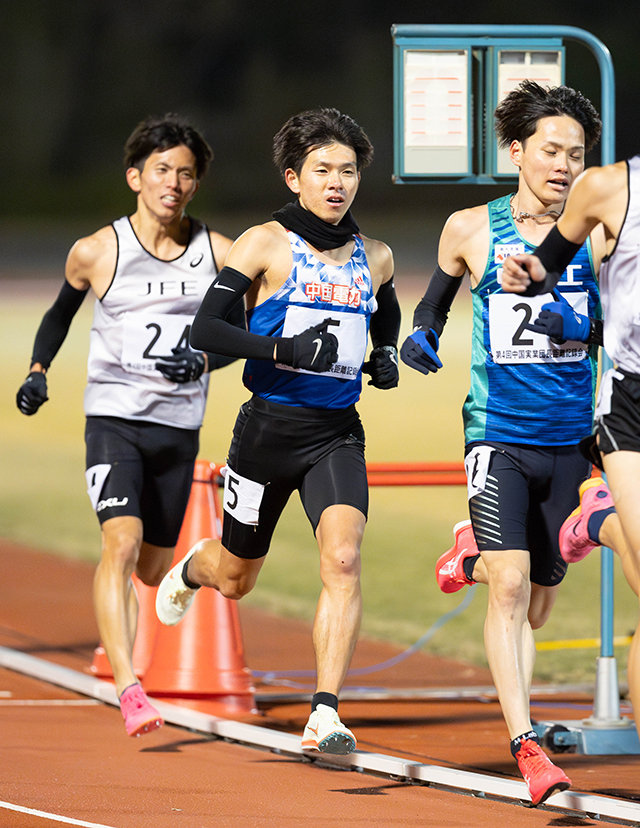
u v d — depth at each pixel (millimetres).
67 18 186250
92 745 18000
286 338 15469
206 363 19359
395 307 17734
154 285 19375
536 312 15539
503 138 16047
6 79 185500
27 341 95312
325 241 16031
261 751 18078
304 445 16297
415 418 66750
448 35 19750
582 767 17562
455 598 32500
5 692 21875
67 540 40312
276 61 182500
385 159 171125
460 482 20688
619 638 26344
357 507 16016
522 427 15672
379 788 15945
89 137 186000
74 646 26469
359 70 180125
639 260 12852
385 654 26734
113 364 19406
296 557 37562
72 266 19562
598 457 13844
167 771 16531
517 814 14719
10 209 174125
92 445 19281
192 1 184750
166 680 21297
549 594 17078
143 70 186000
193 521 21953
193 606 21594
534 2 168375
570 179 15570
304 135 15914
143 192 19266
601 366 18672
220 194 169750
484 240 15781
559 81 20062
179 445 19719
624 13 163125
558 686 23250
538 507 16234
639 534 12852
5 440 63844
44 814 14094
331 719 15000
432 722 20453
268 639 27906
